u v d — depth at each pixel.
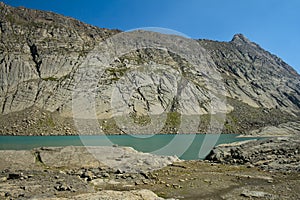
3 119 84.44
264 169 20.28
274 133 71.06
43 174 16.06
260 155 24.80
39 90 102.94
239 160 23.97
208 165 22.20
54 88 104.62
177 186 14.96
